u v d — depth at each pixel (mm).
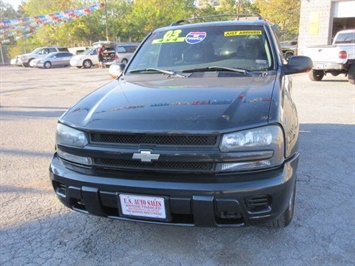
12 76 20750
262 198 2281
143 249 2748
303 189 3686
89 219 3215
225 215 2355
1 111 8805
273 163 2289
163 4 42312
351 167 4285
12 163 4793
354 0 17062
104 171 2453
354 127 6184
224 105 2441
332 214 3174
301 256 2594
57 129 2711
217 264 2543
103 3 33875
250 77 3139
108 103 2746
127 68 3900
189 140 2254
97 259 2637
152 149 2275
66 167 2625
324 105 8242
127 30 40500
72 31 40125
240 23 3957
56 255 2693
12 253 2723
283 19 40969
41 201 3605
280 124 2340
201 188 2229
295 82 12680
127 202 2391
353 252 2625
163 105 2543
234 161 2238
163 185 2279
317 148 5031
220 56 3619
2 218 3268
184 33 4016
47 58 28453
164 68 3664
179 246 2771
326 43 18266
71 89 13164
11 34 31000
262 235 2869
